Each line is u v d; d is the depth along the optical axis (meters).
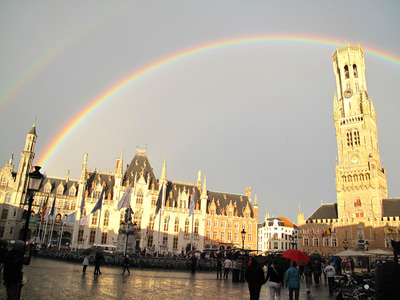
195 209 119.19
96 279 30.34
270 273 18.16
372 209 115.19
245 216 130.12
